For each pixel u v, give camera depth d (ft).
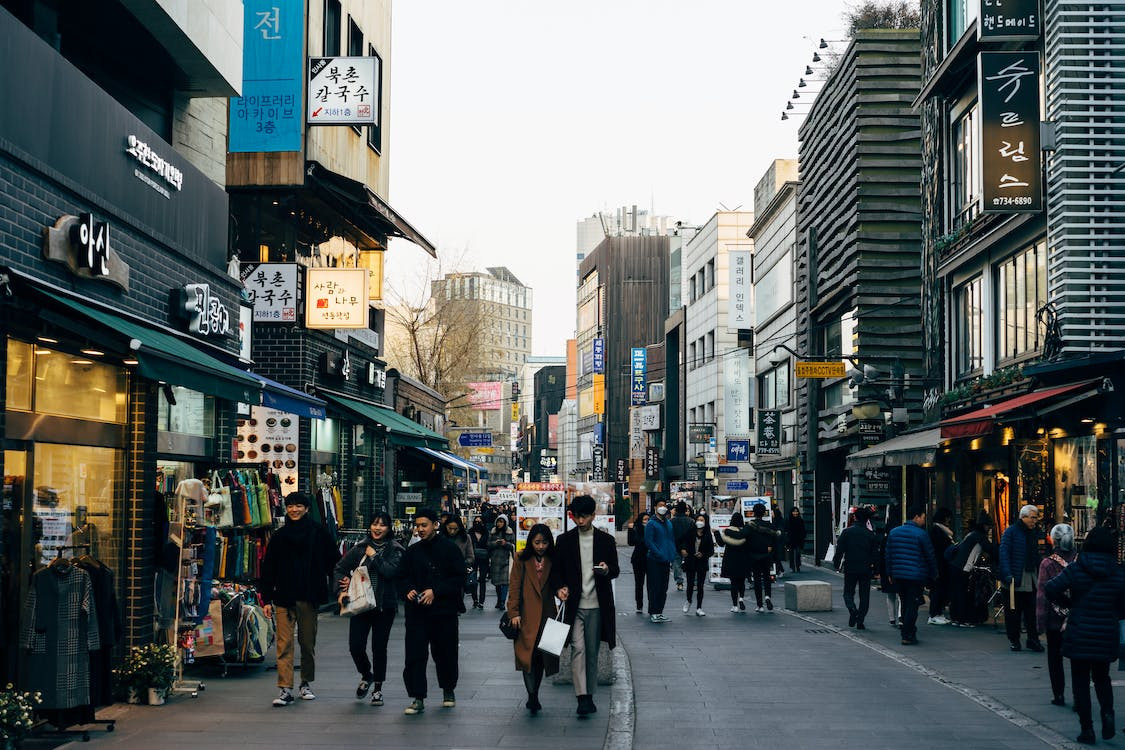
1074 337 56.95
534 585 35.09
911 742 30.58
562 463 398.83
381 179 92.07
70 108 33.73
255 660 43.01
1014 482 68.28
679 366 232.94
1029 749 29.73
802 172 129.59
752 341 171.83
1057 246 59.26
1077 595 31.07
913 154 104.58
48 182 32.09
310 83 69.10
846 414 111.34
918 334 103.45
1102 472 54.75
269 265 69.21
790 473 147.74
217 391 35.96
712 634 57.88
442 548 35.70
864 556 59.41
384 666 36.45
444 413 144.97
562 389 447.42
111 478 37.24
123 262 37.22
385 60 93.25
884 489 94.32
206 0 46.65
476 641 55.31
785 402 145.59
